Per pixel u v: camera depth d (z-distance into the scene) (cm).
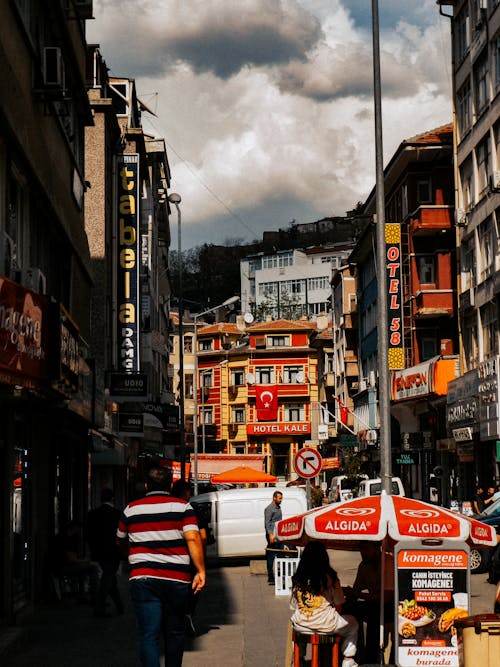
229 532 3488
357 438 7469
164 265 7956
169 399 7188
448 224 5494
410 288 5753
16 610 1803
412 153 5591
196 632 1695
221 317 15988
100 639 1603
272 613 1975
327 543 1273
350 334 8369
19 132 1656
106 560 1903
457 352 5581
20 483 1888
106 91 4619
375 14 2555
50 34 2247
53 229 2292
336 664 1116
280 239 18062
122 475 4978
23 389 1497
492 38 4500
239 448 10688
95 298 4009
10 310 1318
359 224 16912
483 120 4678
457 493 5184
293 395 10519
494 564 2528
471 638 952
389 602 1202
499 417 4078
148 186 5612
